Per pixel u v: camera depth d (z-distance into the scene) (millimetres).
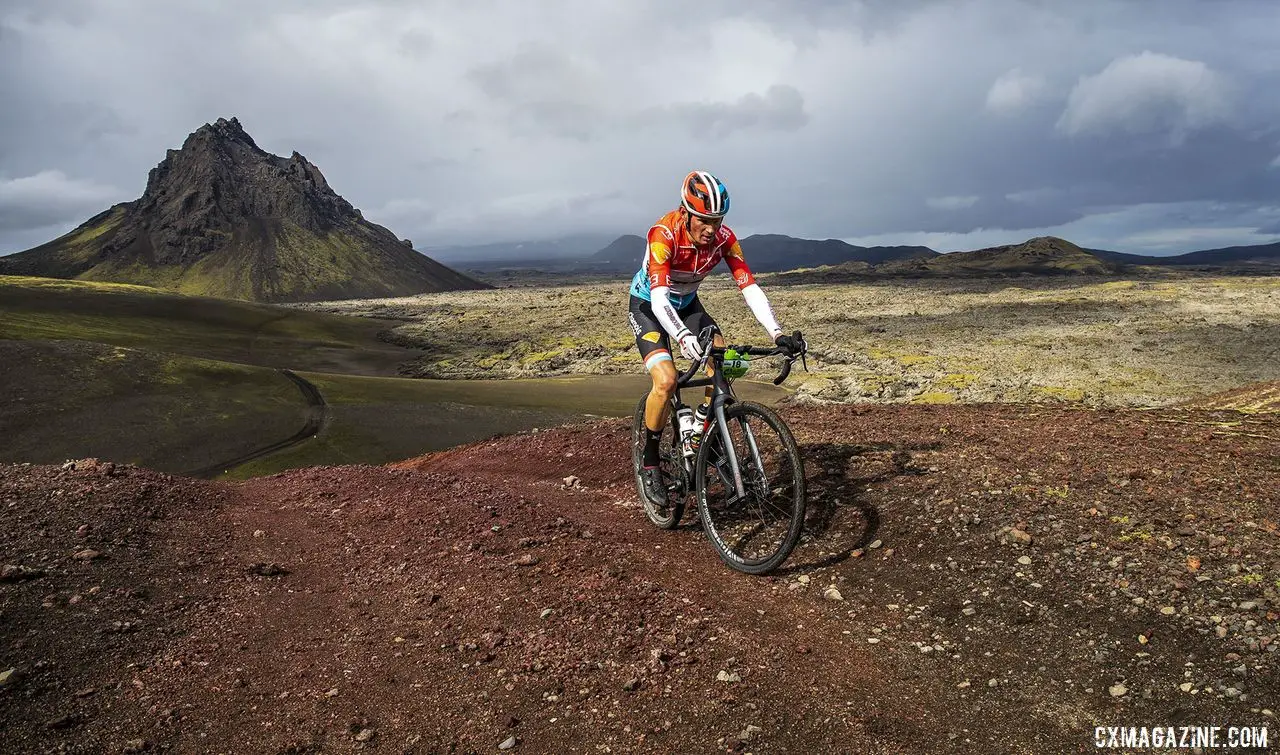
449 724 3312
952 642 3947
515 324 173875
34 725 3262
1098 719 3213
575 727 3266
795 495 4613
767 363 82188
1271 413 7391
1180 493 5211
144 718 3355
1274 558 4152
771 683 3596
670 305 4992
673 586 4824
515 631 4156
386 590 5012
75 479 7383
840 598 4547
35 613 4254
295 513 7613
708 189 4820
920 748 3098
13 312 138375
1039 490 5523
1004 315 133625
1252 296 140250
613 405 70688
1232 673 3338
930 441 7117
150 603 4660
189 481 8586
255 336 153000
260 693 3607
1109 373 72188
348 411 61688
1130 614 3914
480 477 9133
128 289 184500
